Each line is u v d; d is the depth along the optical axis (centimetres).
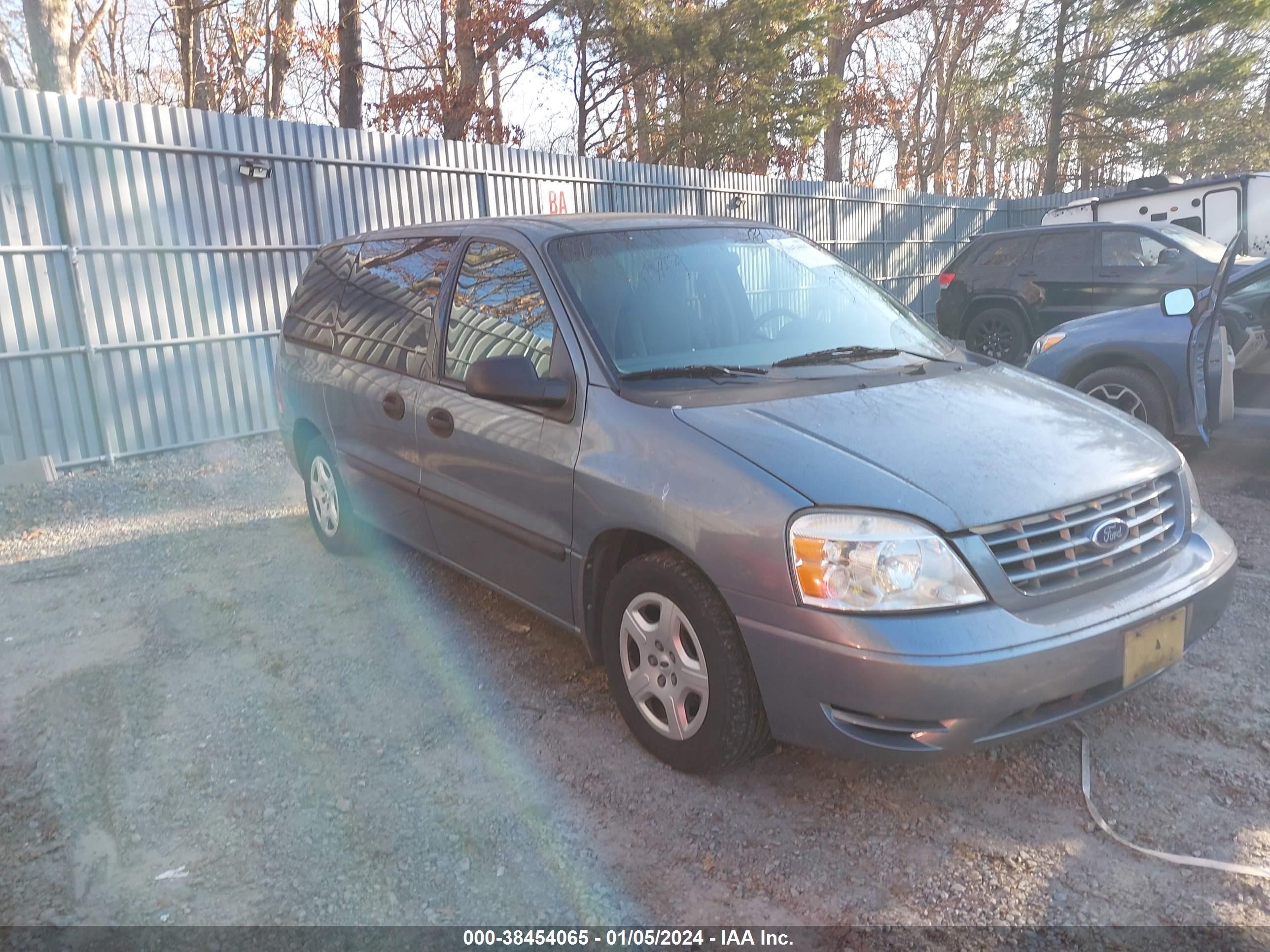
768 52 2281
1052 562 275
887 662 253
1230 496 614
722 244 414
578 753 331
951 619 257
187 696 380
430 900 261
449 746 338
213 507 692
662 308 368
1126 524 290
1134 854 272
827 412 313
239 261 949
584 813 297
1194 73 2725
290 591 494
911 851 276
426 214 1120
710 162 2398
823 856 275
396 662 405
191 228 909
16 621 471
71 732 354
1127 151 2989
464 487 392
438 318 421
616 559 337
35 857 282
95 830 294
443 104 2127
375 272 493
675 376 339
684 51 2253
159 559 563
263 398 977
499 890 264
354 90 1662
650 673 317
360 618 455
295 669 402
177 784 317
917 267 2125
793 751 330
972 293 1280
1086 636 266
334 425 495
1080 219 1605
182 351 911
